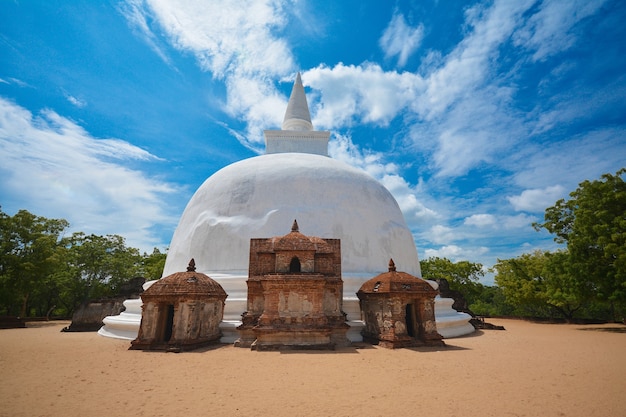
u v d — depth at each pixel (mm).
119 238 42969
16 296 29688
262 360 11219
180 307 13836
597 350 13750
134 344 13672
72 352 13141
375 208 20578
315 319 13742
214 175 22375
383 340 14062
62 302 40125
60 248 33594
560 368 10164
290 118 30312
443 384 8273
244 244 18031
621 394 7508
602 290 23047
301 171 20312
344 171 21500
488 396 7328
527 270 36469
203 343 14016
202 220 19578
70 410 6469
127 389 7887
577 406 6711
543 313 43000
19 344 15555
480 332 21094
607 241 22188
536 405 6758
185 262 19203
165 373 9492
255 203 19047
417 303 14938
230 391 7691
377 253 19172
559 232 29031
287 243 14969
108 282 40188
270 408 6543
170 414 6246
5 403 6855
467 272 44188
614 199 23062
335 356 11891
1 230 29734
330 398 7152
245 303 16344
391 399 7094
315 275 14227
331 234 18500
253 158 22672
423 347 13961
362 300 16062
